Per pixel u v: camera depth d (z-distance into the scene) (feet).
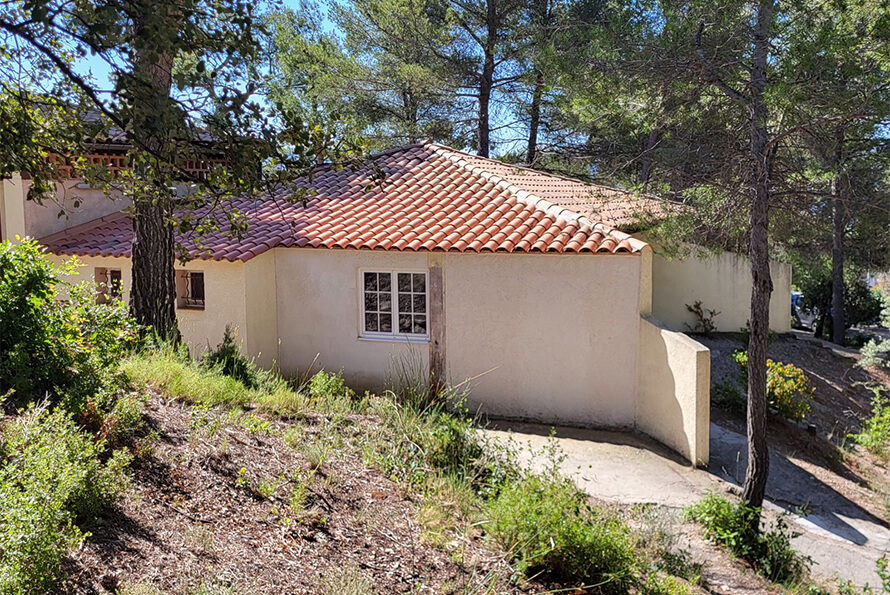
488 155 87.71
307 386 41.52
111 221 52.13
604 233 40.57
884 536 30.83
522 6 77.92
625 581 19.66
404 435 27.81
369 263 44.24
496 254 41.29
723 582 23.59
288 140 15.93
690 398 34.06
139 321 35.06
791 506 32.60
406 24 77.41
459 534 20.59
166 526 16.20
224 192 16.75
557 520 20.31
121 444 19.35
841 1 26.27
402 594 16.40
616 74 30.96
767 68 28.76
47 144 17.38
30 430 15.89
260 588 14.65
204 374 30.76
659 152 35.73
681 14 29.81
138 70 13.84
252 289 43.88
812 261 60.80
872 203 29.99
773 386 43.88
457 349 42.60
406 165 55.83
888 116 26.50
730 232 33.86
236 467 20.62
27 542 11.74
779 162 31.60
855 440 46.62
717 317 60.49
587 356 40.11
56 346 22.00
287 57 47.73
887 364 60.34
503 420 41.50
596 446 36.65
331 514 19.69
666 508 28.25
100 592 12.88
